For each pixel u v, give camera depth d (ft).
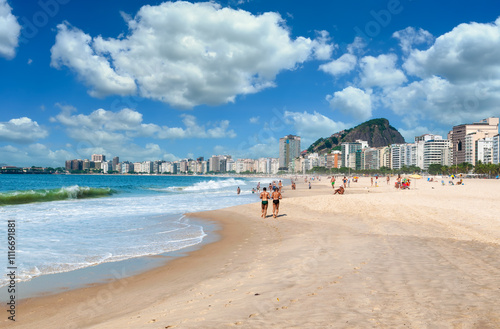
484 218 58.44
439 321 14.85
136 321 18.34
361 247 36.52
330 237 45.24
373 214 68.08
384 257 30.73
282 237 48.49
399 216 63.41
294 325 15.23
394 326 14.47
